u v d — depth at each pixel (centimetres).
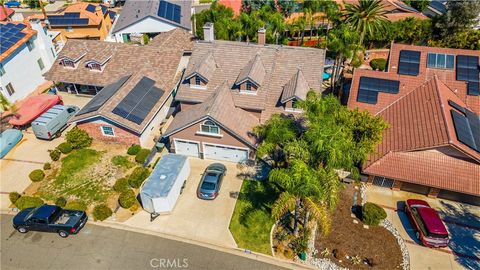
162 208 2831
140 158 3356
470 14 4850
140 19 5706
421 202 2859
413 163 2984
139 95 3772
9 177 3250
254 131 3281
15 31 4438
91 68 4306
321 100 2800
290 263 2514
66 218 2705
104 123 3491
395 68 3816
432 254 2573
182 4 6688
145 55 4328
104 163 3394
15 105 4281
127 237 2709
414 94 3572
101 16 5972
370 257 2538
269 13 4950
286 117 3381
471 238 2705
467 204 2995
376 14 4319
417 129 3170
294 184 2195
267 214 2861
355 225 2775
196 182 3194
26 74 4525
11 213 2908
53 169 3331
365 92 3672
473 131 3155
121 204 2916
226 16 5131
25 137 3753
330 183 2269
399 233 2727
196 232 2738
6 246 2650
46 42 4819
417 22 5294
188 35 5053
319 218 2219
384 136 3266
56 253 2597
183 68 4569
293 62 3662
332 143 2302
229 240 2677
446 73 3688
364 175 3122
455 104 3409
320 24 5750
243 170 3322
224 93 3447
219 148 3369
